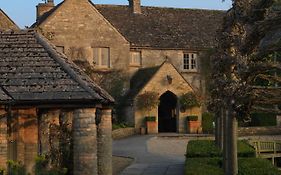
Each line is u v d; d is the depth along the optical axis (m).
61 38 40.31
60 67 12.78
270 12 8.73
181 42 45.50
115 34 42.31
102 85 41.19
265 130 42.31
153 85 40.69
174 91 41.22
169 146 31.95
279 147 31.20
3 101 11.60
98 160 14.52
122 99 41.84
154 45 44.38
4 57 13.17
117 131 36.34
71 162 15.14
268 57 9.66
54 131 15.45
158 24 46.88
